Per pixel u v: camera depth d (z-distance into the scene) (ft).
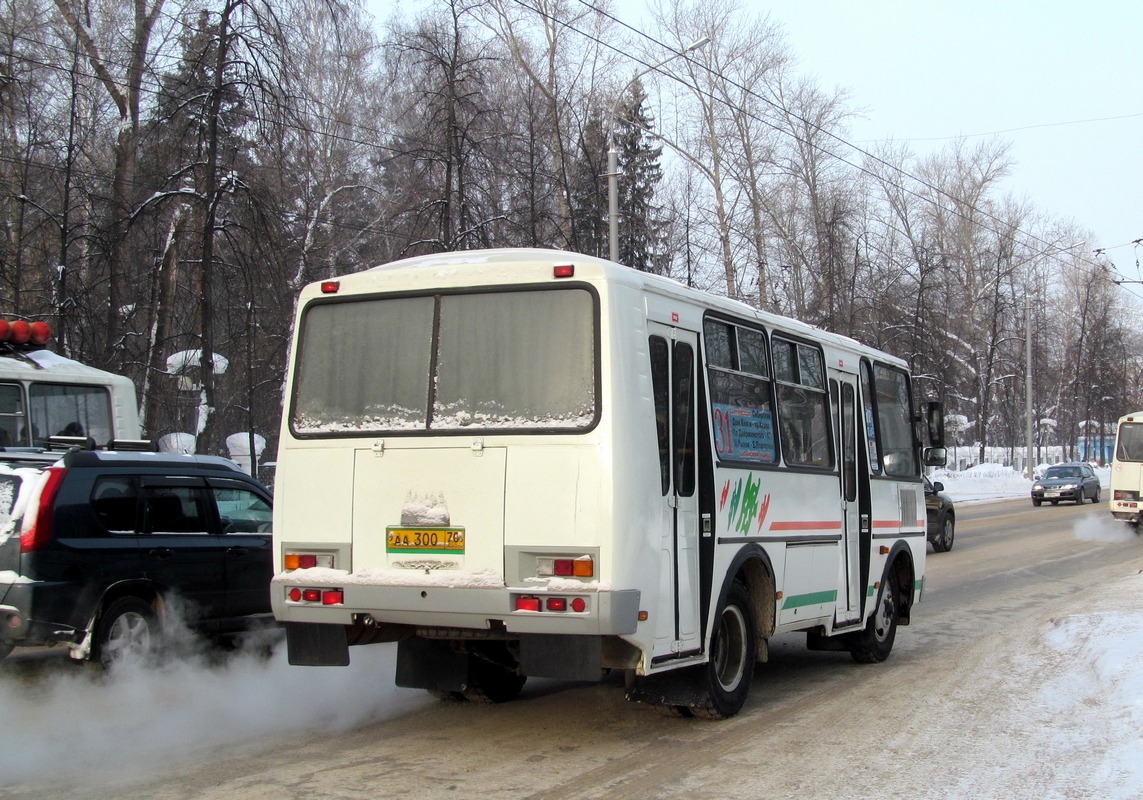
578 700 27.76
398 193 108.27
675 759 21.80
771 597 26.81
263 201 70.54
